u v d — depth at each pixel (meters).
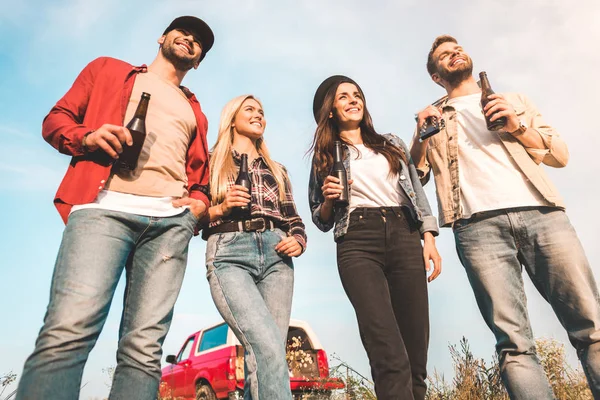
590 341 2.41
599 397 2.39
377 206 2.73
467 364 4.30
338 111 3.05
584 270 2.50
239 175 2.83
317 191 3.09
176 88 2.60
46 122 2.10
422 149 3.15
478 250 2.71
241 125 3.12
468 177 2.88
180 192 2.37
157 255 2.20
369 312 2.39
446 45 3.19
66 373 1.68
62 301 1.76
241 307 2.38
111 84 2.30
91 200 1.96
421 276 2.62
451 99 3.21
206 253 2.68
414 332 2.52
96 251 1.90
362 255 2.60
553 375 3.97
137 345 2.07
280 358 2.27
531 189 2.70
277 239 2.77
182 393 8.13
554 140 2.81
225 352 7.23
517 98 3.07
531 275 2.69
